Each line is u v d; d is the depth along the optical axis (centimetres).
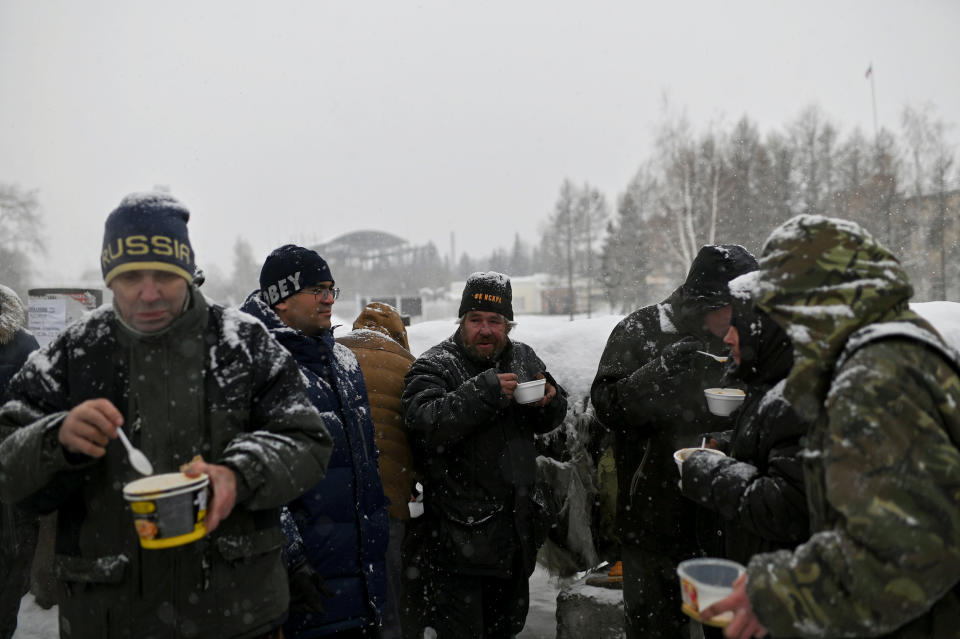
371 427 250
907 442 118
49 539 415
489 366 304
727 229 3066
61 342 171
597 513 361
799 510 163
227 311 180
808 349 136
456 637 282
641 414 276
